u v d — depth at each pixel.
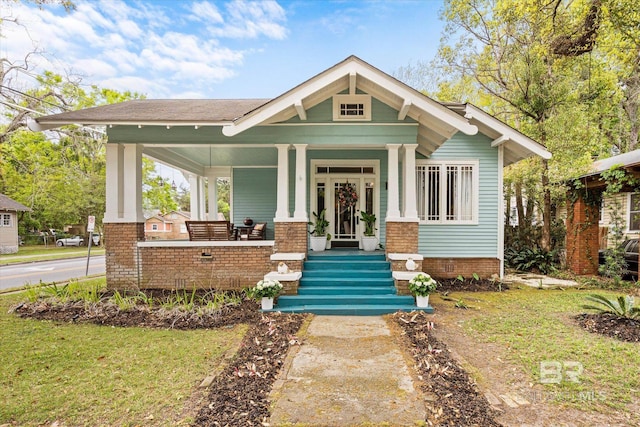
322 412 3.09
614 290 8.45
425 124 7.66
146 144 8.02
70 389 3.58
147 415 3.10
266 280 6.66
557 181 10.50
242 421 2.95
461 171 9.63
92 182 28.69
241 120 6.91
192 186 13.08
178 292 7.80
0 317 6.20
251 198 12.23
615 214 9.84
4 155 24.84
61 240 31.00
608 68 14.74
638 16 9.57
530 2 10.89
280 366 4.07
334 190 10.02
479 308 6.72
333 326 5.59
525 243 12.48
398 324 5.66
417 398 3.32
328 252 8.65
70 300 6.91
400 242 7.51
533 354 4.41
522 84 11.41
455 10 15.03
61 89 18.83
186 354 4.46
